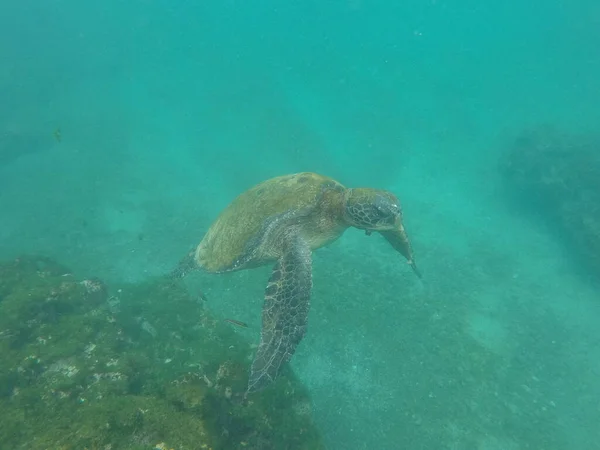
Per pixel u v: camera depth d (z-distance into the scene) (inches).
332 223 59.5
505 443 63.9
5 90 241.9
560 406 69.1
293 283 52.2
